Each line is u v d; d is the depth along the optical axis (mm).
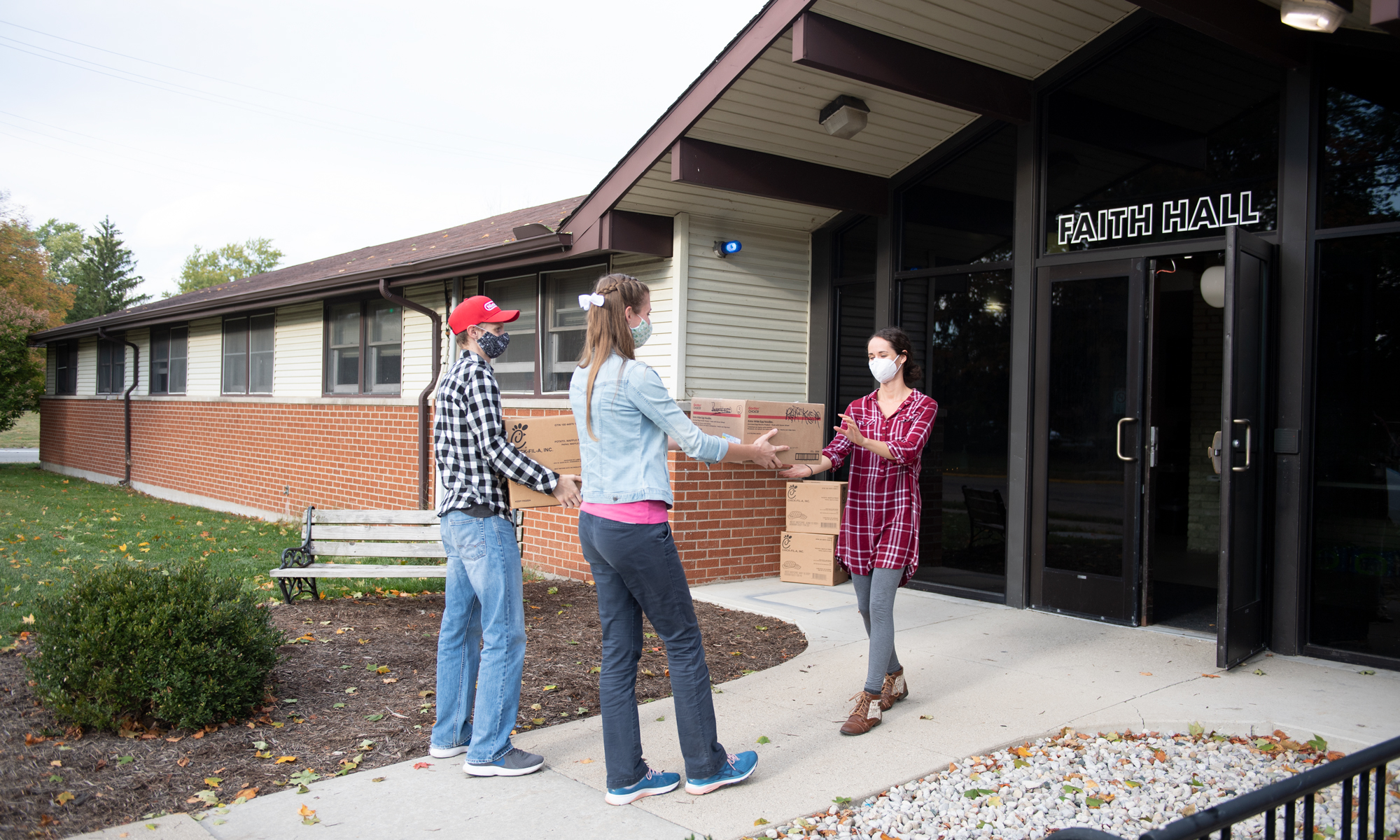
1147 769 3654
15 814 3039
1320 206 5156
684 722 3283
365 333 11445
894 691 4195
